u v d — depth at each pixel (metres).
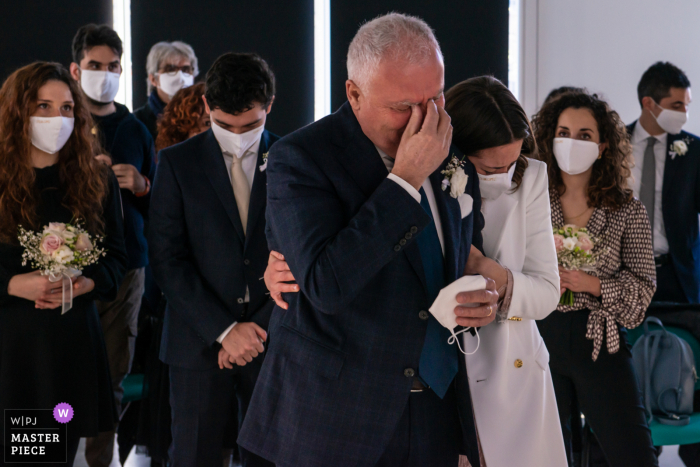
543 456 1.94
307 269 1.45
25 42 4.79
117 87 3.60
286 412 1.62
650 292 2.55
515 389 1.91
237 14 5.00
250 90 2.48
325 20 5.10
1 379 2.41
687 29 5.03
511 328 1.92
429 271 1.60
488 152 1.78
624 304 2.51
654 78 3.95
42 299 2.41
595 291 2.51
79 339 2.51
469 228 1.71
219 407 2.56
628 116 5.11
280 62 5.07
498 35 5.14
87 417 2.51
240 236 2.54
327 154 1.57
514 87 5.21
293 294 1.69
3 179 2.46
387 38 1.45
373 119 1.51
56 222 2.52
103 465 3.24
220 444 2.60
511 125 1.74
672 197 3.90
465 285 1.55
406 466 1.65
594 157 2.56
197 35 4.98
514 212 1.92
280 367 1.67
